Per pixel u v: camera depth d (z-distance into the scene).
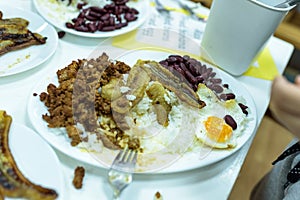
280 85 0.25
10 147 0.33
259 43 0.44
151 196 0.33
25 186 0.30
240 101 0.43
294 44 0.80
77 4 0.52
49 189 0.30
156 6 0.57
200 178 0.36
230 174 0.37
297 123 0.25
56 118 0.36
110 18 0.50
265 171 0.73
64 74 0.41
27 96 0.40
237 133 0.39
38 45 0.45
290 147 0.42
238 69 0.47
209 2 0.62
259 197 0.53
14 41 0.44
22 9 0.49
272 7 0.40
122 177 0.32
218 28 0.45
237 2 0.41
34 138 0.34
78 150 0.34
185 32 0.54
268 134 0.80
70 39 0.48
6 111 0.38
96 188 0.33
